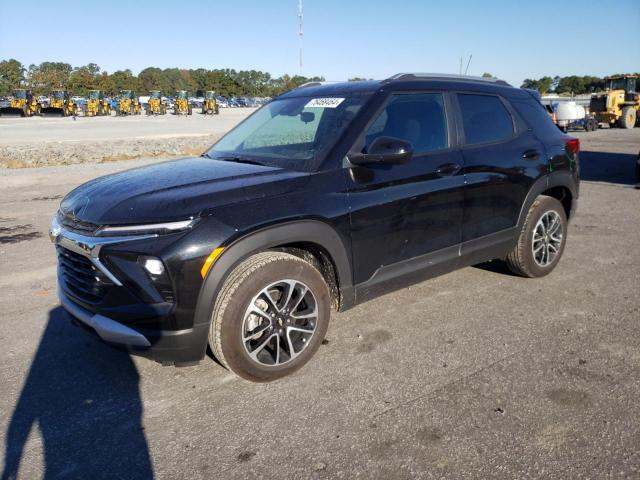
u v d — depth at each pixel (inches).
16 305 177.2
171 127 1298.0
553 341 141.3
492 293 176.6
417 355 135.3
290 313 122.5
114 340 110.3
